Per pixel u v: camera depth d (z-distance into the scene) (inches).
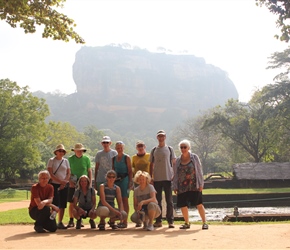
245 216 471.5
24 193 1349.7
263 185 1584.6
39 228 338.0
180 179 345.1
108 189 353.4
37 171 2170.3
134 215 351.6
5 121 1900.8
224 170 3088.1
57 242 285.7
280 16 565.6
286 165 1619.1
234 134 2236.7
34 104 1956.2
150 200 342.0
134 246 261.6
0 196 1243.8
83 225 379.6
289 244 258.8
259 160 2220.7
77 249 254.2
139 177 346.9
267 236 292.0
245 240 277.1
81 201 363.9
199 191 343.6
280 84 2001.7
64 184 369.7
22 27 421.1
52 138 2733.8
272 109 1973.4
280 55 2044.8
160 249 248.1
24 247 266.5
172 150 363.6
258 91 2294.5
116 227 354.6
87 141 4367.6
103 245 268.4
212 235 302.5
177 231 330.6
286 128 2016.5
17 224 431.8
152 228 338.6
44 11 414.3
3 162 1873.8
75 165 384.5
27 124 1923.0
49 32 441.4
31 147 1881.2
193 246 257.3
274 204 1043.3
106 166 376.5
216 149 3275.1
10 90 1937.7
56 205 365.1
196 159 344.8
